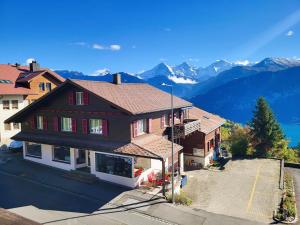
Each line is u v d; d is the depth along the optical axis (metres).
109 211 22.27
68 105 31.53
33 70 51.19
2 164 32.91
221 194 29.19
